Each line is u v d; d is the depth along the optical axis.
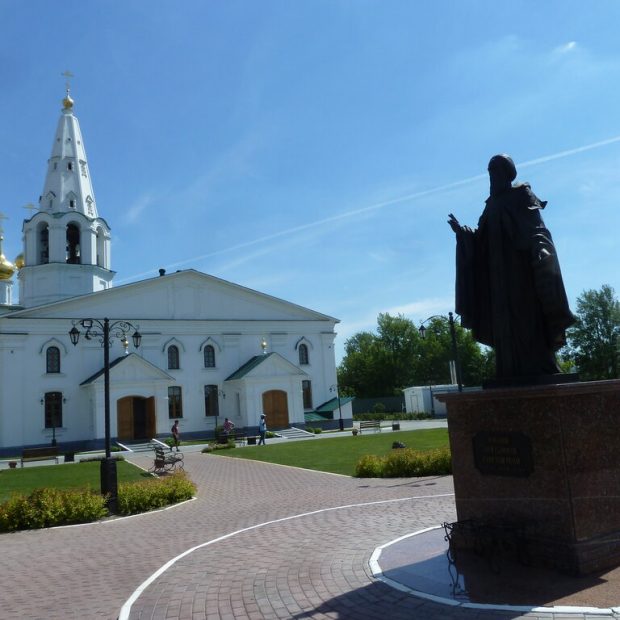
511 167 7.95
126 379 43.84
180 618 6.66
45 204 46.62
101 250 48.12
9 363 42.06
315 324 54.50
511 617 5.60
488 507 7.43
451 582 6.68
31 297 45.97
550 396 6.77
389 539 9.43
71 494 14.95
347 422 52.09
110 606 7.63
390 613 6.11
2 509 14.09
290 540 10.18
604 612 5.44
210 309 50.12
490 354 87.56
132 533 12.77
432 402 60.34
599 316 67.94
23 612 7.68
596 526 6.74
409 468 18.72
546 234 7.42
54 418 42.94
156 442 41.81
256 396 47.56
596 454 6.93
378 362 88.81
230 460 28.47
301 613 6.43
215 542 10.62
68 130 48.00
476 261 8.19
